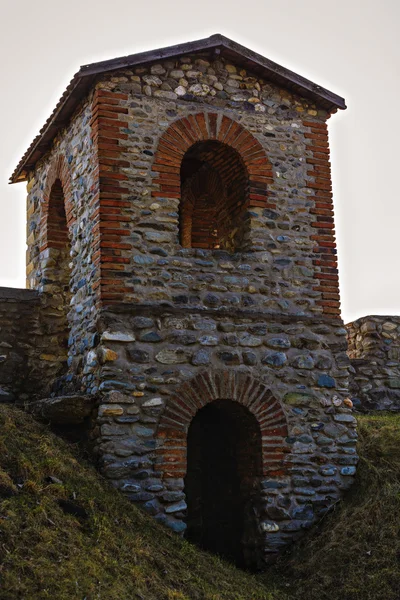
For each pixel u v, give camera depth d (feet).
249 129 33.78
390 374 43.68
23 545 20.35
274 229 33.30
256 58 33.81
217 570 26.14
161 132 32.01
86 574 20.43
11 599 18.10
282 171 34.04
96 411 29.09
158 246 30.94
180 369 30.12
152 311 30.14
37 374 36.68
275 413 31.42
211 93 33.42
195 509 35.35
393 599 24.85
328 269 33.86
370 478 31.53
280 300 32.65
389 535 27.61
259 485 30.96
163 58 32.42
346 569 26.96
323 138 35.27
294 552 29.66
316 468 31.65
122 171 31.01
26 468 24.40
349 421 32.65
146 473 28.60
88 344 30.68
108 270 29.96
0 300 36.83
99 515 24.43
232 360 31.07
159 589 21.93
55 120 35.81
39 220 40.11
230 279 31.94
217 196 37.19
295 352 32.37
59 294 38.11
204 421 36.42
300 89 34.88
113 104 31.50
